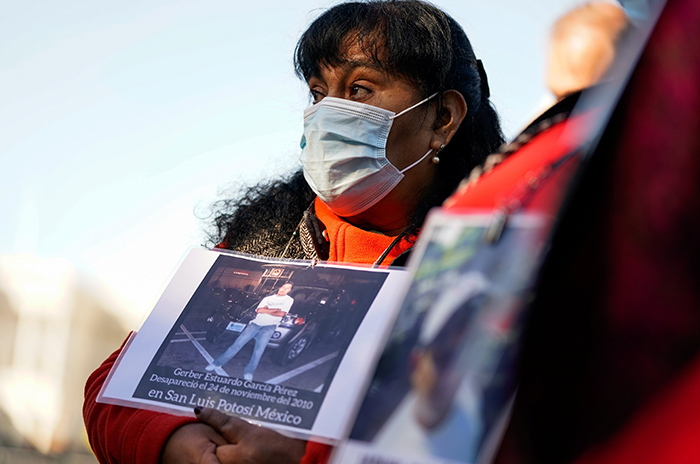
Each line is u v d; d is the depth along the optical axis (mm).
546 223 761
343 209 1870
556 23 923
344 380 1257
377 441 814
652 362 798
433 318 845
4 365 7059
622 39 849
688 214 791
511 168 914
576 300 827
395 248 1754
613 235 801
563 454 832
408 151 1848
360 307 1358
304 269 1490
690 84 795
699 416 777
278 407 1268
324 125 1832
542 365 843
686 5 806
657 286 793
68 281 7457
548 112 958
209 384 1358
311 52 1878
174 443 1354
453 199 966
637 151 792
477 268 828
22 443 6844
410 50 1806
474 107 1919
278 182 2154
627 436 803
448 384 791
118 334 7586
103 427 1537
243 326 1431
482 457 738
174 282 1573
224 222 2232
